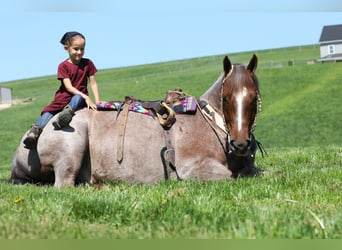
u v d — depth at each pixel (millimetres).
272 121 66938
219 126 10594
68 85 10906
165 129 10586
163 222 6488
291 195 8406
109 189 9367
